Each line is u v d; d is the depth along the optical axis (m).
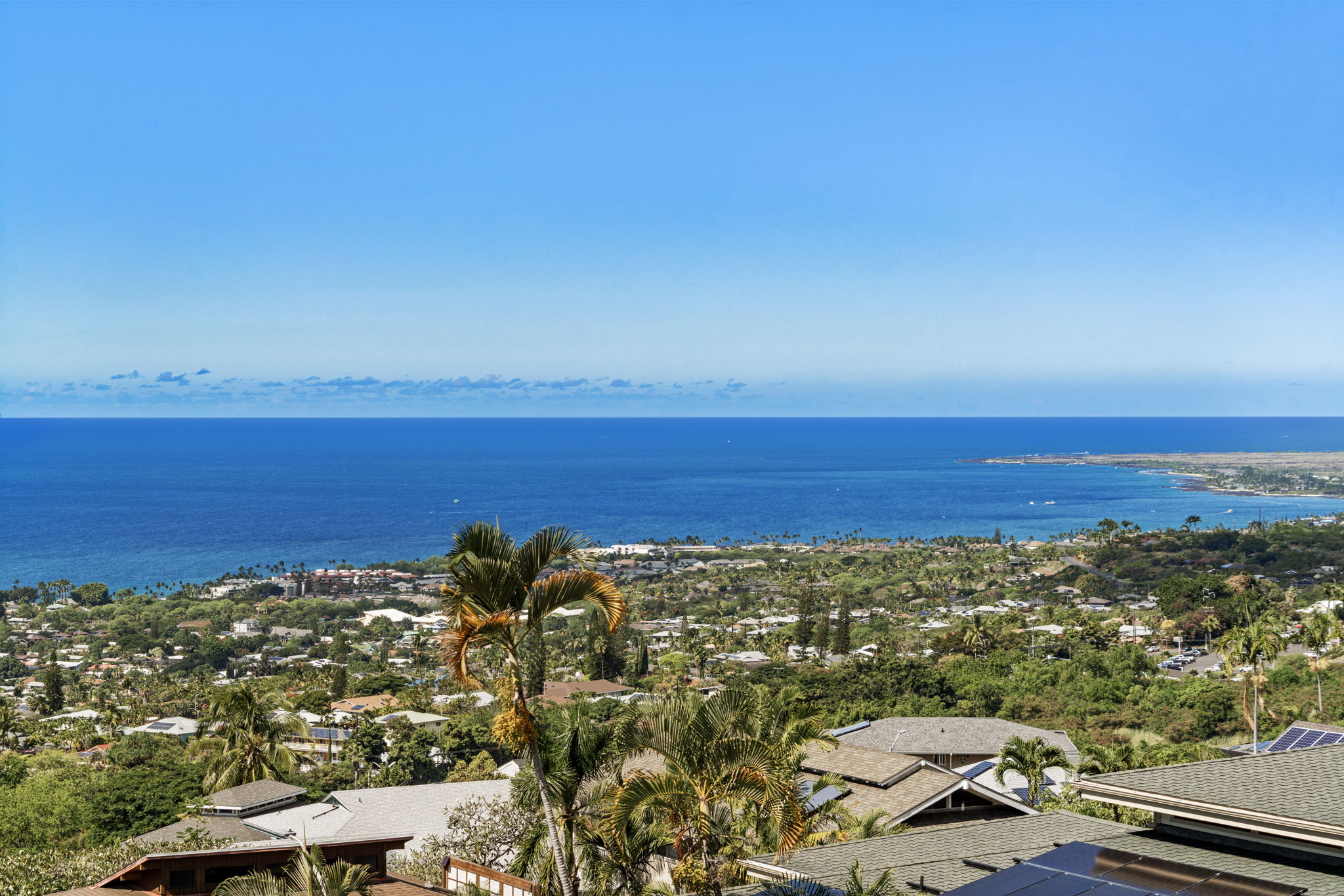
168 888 21.75
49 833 39.62
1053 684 87.25
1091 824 20.25
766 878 18.31
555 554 15.36
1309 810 14.50
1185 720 70.81
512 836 31.33
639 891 19.39
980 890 14.91
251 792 38.94
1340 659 84.38
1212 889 13.80
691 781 18.06
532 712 16.42
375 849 23.48
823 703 85.06
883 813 24.11
